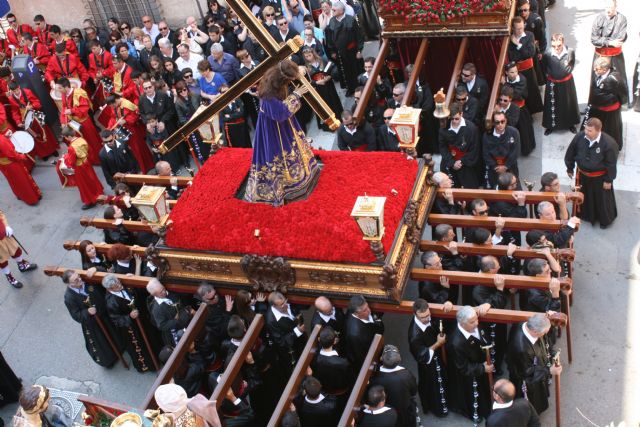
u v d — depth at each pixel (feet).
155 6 59.98
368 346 30.37
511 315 28.63
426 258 31.32
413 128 34.86
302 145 34.68
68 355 38.11
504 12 42.98
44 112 55.21
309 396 27.61
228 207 35.09
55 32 57.11
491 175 40.29
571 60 42.88
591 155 36.52
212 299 32.37
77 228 46.80
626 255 36.96
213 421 20.94
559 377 28.84
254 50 52.19
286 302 31.58
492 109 38.88
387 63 48.70
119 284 33.45
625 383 31.14
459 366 29.17
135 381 35.96
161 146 35.86
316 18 58.54
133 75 49.55
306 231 32.81
